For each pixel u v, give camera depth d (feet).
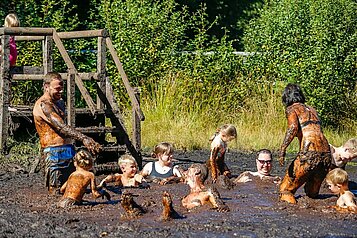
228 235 27.14
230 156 52.24
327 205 32.50
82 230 27.84
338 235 27.50
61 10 69.15
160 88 63.87
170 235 27.04
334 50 64.49
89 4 85.71
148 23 67.21
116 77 64.44
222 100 65.51
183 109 63.16
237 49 110.52
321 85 64.39
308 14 67.67
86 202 32.81
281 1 70.18
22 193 35.40
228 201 33.40
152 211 30.91
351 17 66.18
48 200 33.60
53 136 34.99
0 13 66.64
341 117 65.67
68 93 42.09
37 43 62.95
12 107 47.85
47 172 35.06
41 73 46.09
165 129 59.52
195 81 65.46
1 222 28.99
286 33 67.00
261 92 65.98
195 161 48.83
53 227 28.25
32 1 67.97
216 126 62.90
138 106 43.80
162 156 38.91
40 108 34.86
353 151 36.27
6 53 44.50
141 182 37.11
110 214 30.55
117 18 67.51
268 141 58.03
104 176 41.39
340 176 31.91
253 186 37.65
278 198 33.83
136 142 44.27
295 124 32.73
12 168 42.24
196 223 28.81
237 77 66.85
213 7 108.88
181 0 104.42
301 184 33.06
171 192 35.60
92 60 67.21
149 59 66.33
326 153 32.58
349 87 66.28
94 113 42.24
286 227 28.43
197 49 67.56
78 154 32.58
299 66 64.85
